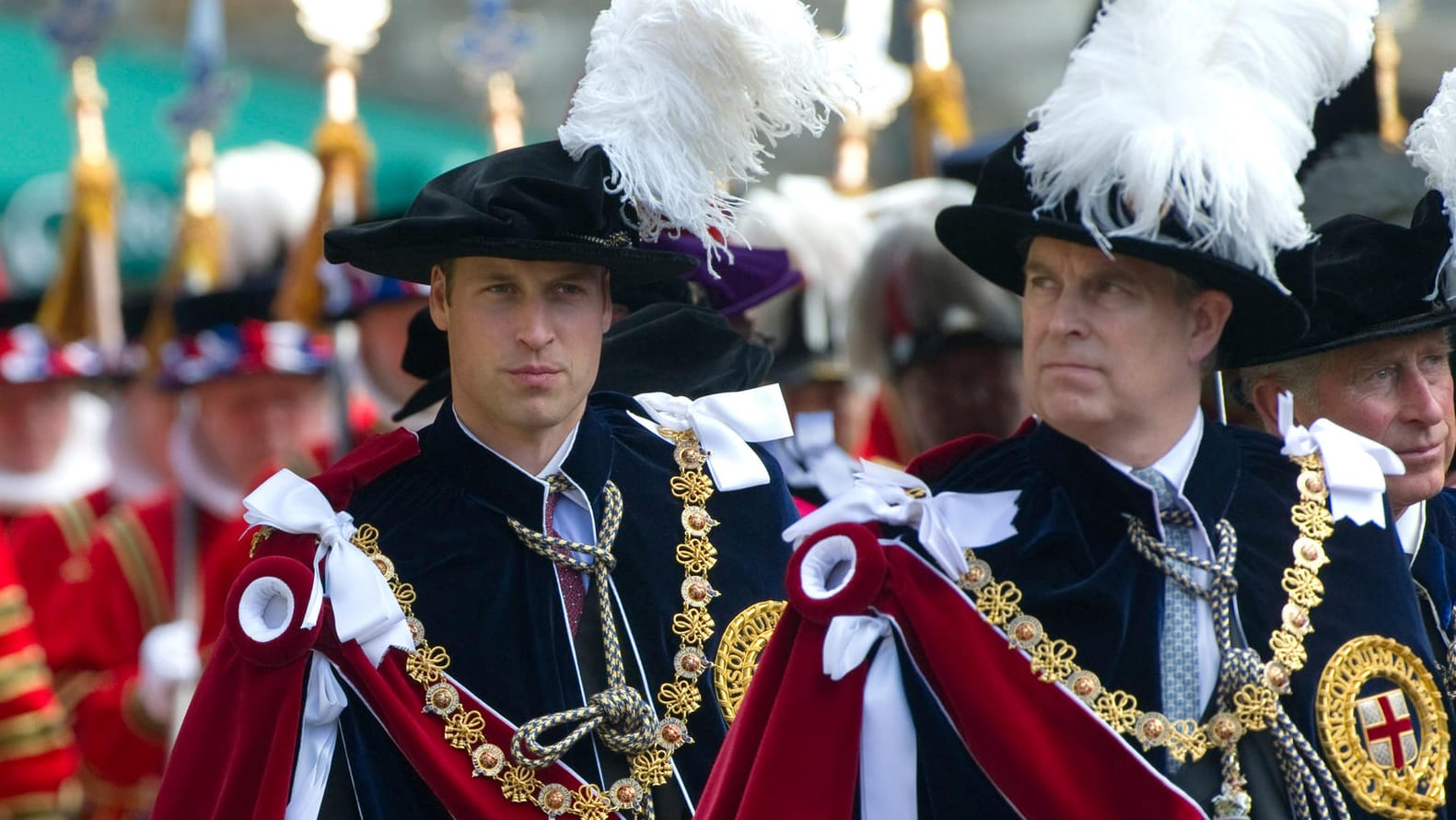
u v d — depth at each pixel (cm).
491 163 1077
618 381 1270
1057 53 3148
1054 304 930
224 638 1069
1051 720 926
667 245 1276
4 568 1780
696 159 1080
